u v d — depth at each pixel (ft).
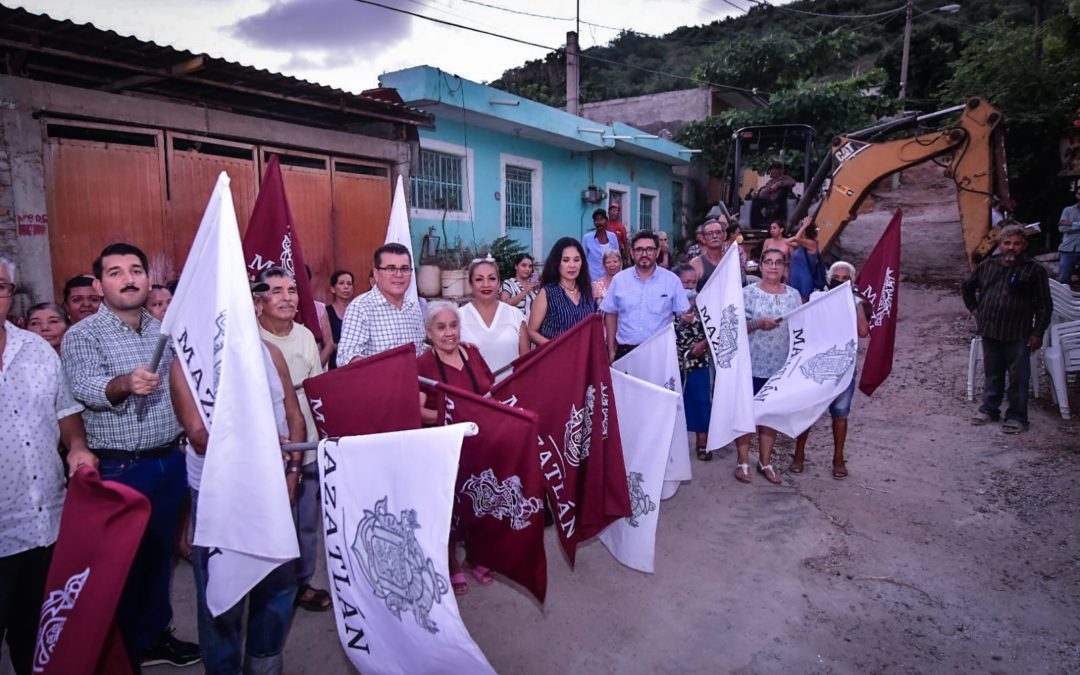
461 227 38.96
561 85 114.11
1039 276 20.57
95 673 8.21
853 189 33.83
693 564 14.32
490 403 9.87
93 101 20.25
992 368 22.03
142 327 10.81
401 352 10.21
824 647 11.61
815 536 15.44
